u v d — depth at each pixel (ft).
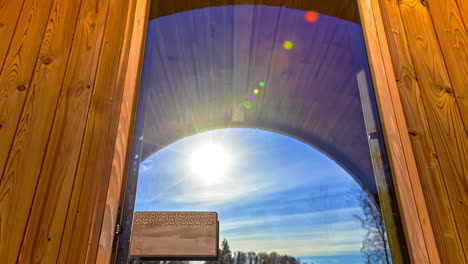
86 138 3.11
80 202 2.84
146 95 3.61
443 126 3.26
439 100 3.40
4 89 3.33
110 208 2.83
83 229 2.73
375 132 3.35
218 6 4.90
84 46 3.60
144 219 3.05
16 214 2.78
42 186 2.90
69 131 3.14
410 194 2.93
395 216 2.92
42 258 2.63
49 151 3.05
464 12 3.92
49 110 3.24
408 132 3.22
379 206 3.14
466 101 3.41
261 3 4.93
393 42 3.72
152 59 4.07
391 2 3.97
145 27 3.85
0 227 2.72
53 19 3.76
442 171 3.05
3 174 2.93
